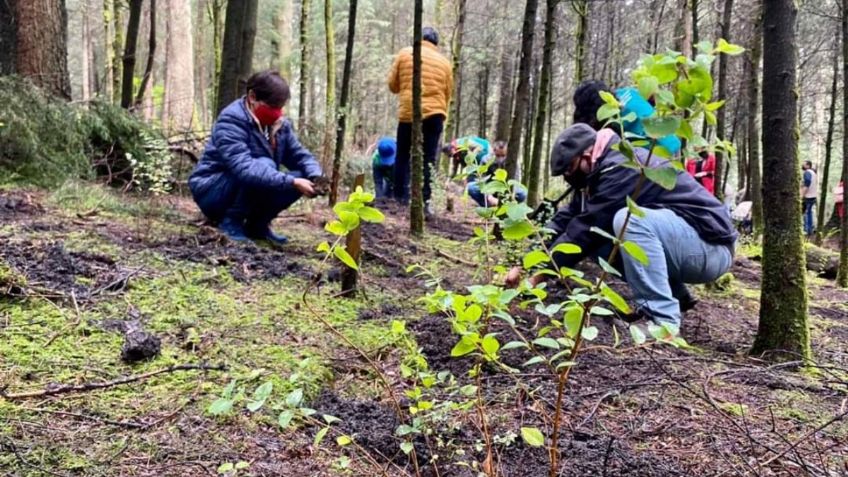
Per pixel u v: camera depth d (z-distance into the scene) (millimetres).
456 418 2016
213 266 3412
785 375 2631
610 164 2928
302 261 3857
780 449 1940
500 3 15188
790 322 2842
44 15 5746
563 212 3508
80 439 1700
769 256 2873
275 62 16000
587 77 11438
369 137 17344
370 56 21500
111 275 2949
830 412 2260
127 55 6906
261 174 3930
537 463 1794
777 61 2727
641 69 1134
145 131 5398
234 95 5512
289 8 15078
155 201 4516
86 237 3512
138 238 3682
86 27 17719
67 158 5098
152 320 2559
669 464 1826
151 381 2059
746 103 13109
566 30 11961
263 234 4312
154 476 1575
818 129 20250
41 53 5770
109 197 4688
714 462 1851
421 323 2938
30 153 4797
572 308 1261
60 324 2389
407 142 6750
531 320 3072
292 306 2949
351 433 1901
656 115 1146
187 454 1690
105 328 2410
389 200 7223
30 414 1790
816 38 11648
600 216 2980
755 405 2297
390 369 2422
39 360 2100
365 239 4770
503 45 15500
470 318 1356
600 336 3004
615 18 11852
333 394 2170
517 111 4934
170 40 12414
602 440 1949
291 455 1752
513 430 1966
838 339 3668
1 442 1634
